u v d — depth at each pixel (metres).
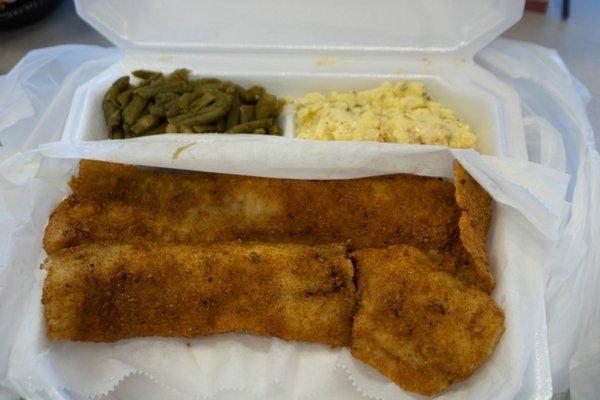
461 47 0.29
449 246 0.25
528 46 0.32
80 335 0.23
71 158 0.26
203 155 0.26
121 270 0.23
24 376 0.21
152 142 0.26
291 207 0.26
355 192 0.26
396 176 0.26
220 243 0.25
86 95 0.29
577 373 0.24
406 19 0.29
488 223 0.24
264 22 0.29
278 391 0.23
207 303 0.23
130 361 0.23
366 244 0.26
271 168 0.26
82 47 0.33
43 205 0.25
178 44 0.30
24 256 0.24
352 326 0.23
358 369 0.23
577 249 0.25
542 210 0.23
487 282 0.22
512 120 0.28
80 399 0.22
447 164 0.25
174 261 0.23
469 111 0.30
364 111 0.29
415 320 0.22
